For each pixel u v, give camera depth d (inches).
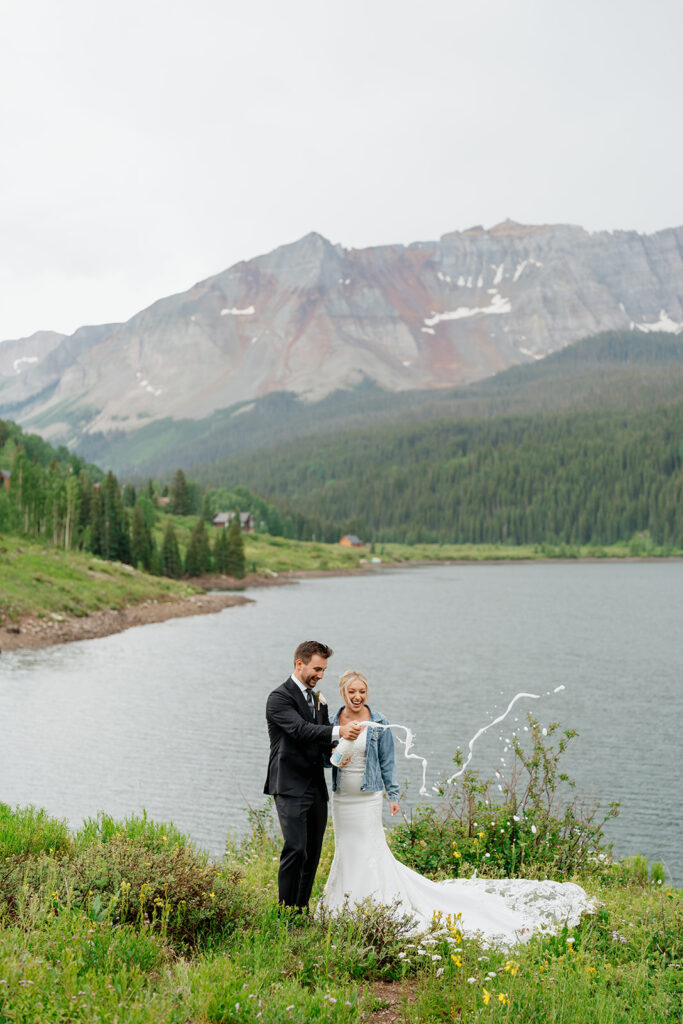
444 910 303.9
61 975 210.8
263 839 498.9
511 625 3102.9
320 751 300.4
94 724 1277.1
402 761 1077.8
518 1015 218.5
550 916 310.2
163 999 206.2
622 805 917.8
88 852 312.0
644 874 454.6
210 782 972.6
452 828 437.7
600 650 2381.9
